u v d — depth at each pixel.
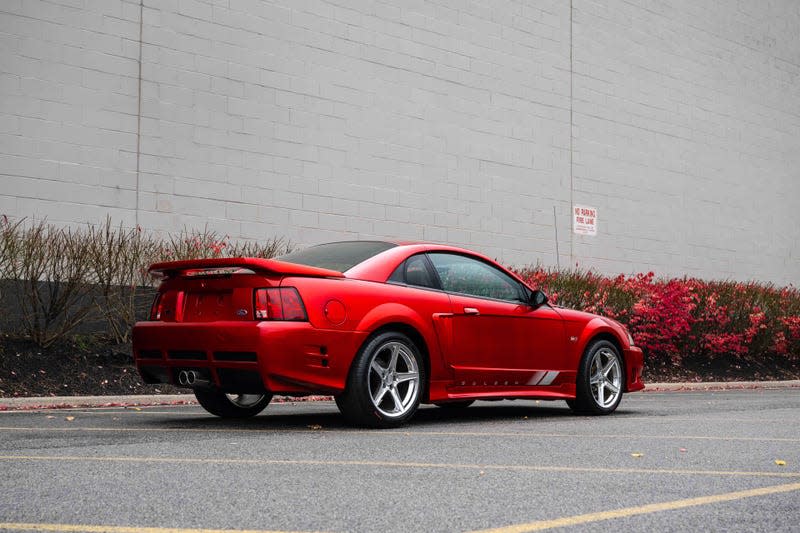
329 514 3.61
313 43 14.63
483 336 7.34
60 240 11.14
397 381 6.75
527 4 17.77
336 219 14.77
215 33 13.55
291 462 4.92
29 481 4.30
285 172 14.21
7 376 9.45
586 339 8.18
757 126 22.80
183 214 13.10
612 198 19.12
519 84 17.53
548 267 17.62
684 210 20.70
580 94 18.64
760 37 23.14
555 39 18.23
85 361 10.29
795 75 24.12
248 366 6.17
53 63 12.03
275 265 6.25
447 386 7.11
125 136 12.61
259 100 13.97
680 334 15.84
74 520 3.49
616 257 19.11
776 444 5.98
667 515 3.65
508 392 7.57
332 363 6.35
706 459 5.24
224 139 13.57
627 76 19.64
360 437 6.08
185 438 5.97
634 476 4.59
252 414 7.71
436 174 16.12
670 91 20.59
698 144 21.17
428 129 16.06
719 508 3.80
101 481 4.30
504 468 4.79
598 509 3.76
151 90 12.88
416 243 7.40
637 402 10.34
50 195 11.91
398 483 4.30
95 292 10.89
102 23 12.48
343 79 14.97
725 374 15.79
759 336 17.11
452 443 5.81
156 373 6.82
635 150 19.69
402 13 15.80
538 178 17.73
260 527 3.39
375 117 15.35
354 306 6.52
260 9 14.05
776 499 4.01
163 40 13.03
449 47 16.45
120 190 12.52
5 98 11.63
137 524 3.43
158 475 4.48
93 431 6.38
